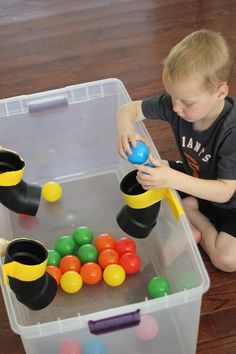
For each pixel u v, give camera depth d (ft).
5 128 5.11
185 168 4.80
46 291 3.82
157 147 5.80
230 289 4.53
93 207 5.23
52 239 4.95
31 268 3.52
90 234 4.74
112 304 4.35
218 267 4.63
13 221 5.12
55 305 4.35
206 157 4.32
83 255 4.51
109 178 5.51
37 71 6.99
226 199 4.09
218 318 4.34
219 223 4.77
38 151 5.34
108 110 5.19
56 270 4.36
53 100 5.02
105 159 5.54
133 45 7.27
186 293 3.49
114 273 4.34
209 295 4.50
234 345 4.17
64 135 5.28
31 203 4.20
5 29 7.76
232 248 4.49
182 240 3.97
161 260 4.58
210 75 3.70
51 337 3.55
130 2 8.07
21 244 3.71
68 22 7.79
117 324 3.43
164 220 4.39
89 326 3.40
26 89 6.72
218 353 4.13
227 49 3.83
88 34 7.53
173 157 5.69
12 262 3.51
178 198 4.04
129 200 4.00
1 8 8.16
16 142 5.23
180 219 3.93
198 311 3.63
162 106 4.51
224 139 4.08
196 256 3.71
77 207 5.23
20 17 7.96
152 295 4.24
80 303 4.36
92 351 3.73
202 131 4.20
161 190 4.03
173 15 7.74
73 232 4.91
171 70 3.75
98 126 5.28
